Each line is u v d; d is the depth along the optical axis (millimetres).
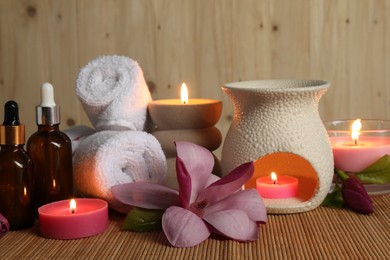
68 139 730
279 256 611
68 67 1500
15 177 690
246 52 1464
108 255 623
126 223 677
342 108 1478
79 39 1489
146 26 1471
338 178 775
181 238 633
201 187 695
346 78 1467
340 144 796
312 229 673
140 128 797
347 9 1446
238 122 729
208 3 1455
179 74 1479
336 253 614
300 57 1461
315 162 713
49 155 719
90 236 667
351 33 1452
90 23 1481
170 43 1472
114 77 799
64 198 726
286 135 710
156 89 1488
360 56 1458
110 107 779
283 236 657
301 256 610
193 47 1469
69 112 1516
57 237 661
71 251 633
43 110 711
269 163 782
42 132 723
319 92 717
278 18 1452
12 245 651
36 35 1497
